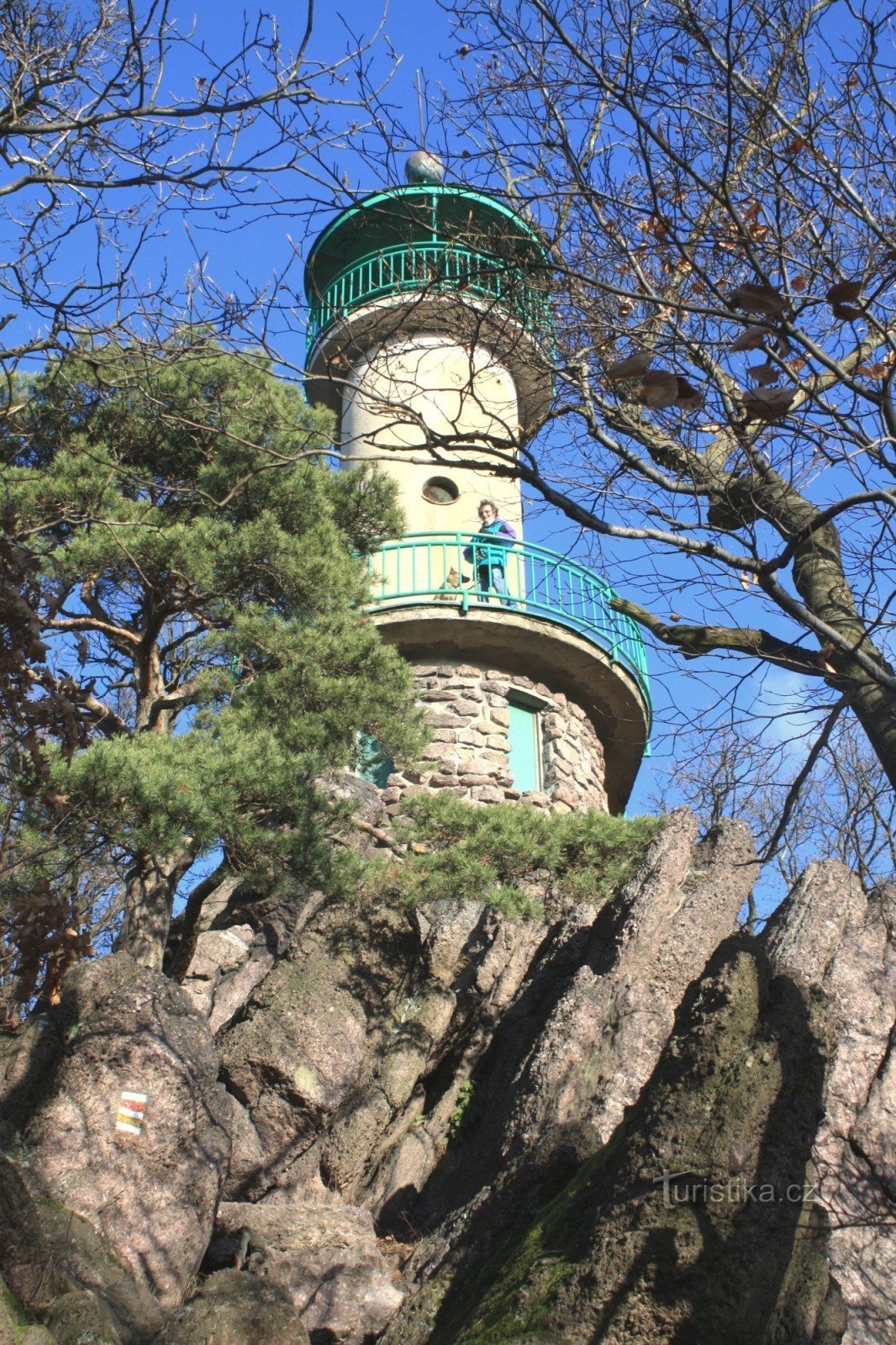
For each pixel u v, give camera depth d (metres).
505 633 17.98
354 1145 11.36
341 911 13.00
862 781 8.52
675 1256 6.45
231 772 11.62
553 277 7.04
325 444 14.00
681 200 6.68
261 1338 7.72
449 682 18.08
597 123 6.90
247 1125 11.00
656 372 5.18
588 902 13.61
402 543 18.70
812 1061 7.22
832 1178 8.91
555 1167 8.27
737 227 6.02
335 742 13.45
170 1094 8.90
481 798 17.25
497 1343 6.56
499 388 18.03
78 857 10.77
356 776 16.73
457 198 6.83
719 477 6.87
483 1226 8.20
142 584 13.59
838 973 10.13
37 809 10.23
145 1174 8.58
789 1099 7.05
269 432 13.37
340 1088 11.35
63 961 8.77
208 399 12.78
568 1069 9.86
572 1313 6.52
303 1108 11.16
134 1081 8.82
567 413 6.87
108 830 10.97
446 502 19.19
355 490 15.95
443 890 12.97
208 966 13.95
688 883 11.84
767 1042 7.16
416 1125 12.01
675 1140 6.88
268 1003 11.88
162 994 9.36
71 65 6.75
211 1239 9.55
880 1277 8.43
